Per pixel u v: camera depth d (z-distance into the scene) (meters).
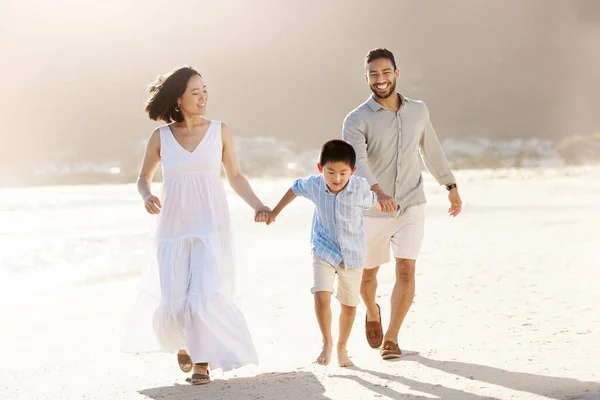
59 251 13.68
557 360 5.26
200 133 5.44
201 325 5.03
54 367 5.99
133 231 17.16
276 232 16.62
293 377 5.17
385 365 5.47
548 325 6.65
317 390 4.72
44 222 19.42
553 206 21.86
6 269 11.78
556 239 13.90
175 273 5.21
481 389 4.51
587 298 8.00
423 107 6.15
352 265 5.34
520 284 9.18
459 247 13.30
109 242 15.09
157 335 5.23
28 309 8.81
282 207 5.55
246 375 5.48
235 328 5.12
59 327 7.78
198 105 5.38
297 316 7.98
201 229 5.31
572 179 38.44
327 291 5.36
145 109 5.48
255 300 8.10
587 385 4.43
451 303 8.16
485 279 9.71
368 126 6.02
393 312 5.87
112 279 11.03
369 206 5.43
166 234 5.33
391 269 11.04
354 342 6.68
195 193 5.36
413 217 6.06
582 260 11.03
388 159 6.04
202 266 5.17
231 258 5.40
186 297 5.12
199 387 5.02
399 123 6.02
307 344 6.67
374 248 6.13
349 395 4.54
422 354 5.79
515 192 28.89
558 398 4.18
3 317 8.29
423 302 8.30
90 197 31.02
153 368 5.93
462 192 29.53
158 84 5.44
